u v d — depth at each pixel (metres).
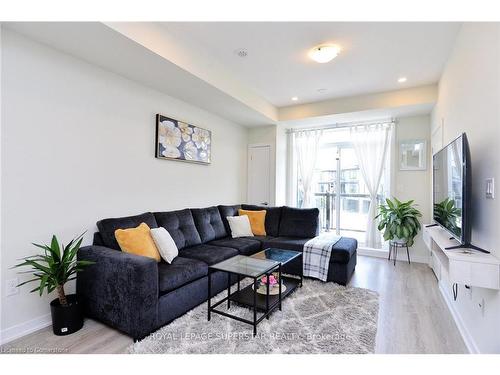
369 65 3.00
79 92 2.37
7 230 1.91
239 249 3.13
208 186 4.09
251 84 3.61
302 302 2.52
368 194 4.62
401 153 4.23
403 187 4.21
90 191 2.46
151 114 3.10
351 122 4.60
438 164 2.54
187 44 2.59
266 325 2.10
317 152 4.91
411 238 3.82
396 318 2.26
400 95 3.69
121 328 1.95
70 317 1.98
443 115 3.05
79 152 2.37
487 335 1.59
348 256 2.98
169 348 1.79
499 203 1.47
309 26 2.28
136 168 2.93
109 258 2.03
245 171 5.06
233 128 4.69
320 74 3.27
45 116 2.12
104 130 2.59
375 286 2.99
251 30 2.36
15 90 1.94
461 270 1.53
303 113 4.41
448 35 2.37
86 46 2.14
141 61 2.40
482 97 1.74
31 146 2.04
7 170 1.91
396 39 2.46
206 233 3.46
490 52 1.61
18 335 1.95
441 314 2.34
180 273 2.25
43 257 1.89
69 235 2.29
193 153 3.70
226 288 2.81
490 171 1.60
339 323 2.14
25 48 2.00
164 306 2.07
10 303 1.92
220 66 3.08
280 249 3.15
